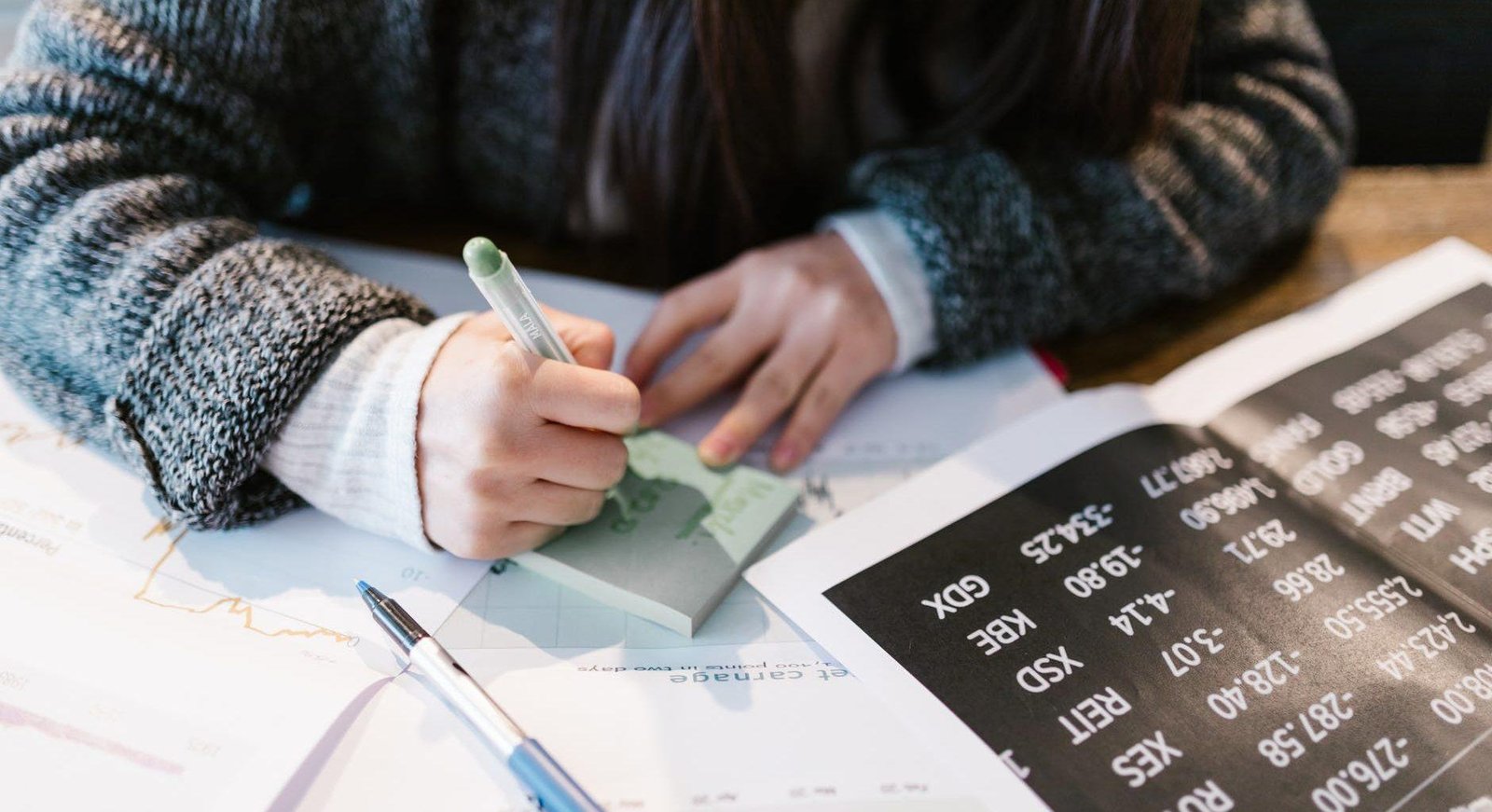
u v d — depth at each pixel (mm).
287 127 575
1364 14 743
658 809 334
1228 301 588
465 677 357
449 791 336
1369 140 783
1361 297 571
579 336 441
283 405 409
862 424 509
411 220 639
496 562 421
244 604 392
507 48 588
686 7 507
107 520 420
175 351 419
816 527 446
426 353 414
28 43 501
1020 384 537
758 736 358
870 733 359
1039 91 567
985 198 541
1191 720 363
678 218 588
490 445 389
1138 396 508
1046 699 369
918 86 631
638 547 420
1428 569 422
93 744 336
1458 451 476
